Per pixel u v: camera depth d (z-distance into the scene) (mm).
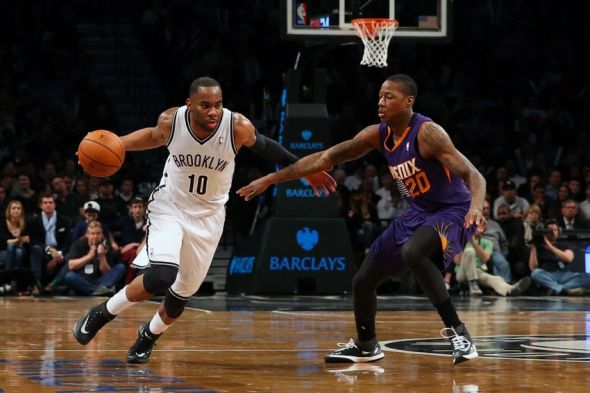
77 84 20266
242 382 5117
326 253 14680
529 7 22375
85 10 23219
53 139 18562
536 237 15352
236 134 5875
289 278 14594
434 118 20375
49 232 14898
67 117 19266
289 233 14617
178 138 5855
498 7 22297
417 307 11781
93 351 6516
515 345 7113
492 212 17047
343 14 13531
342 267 14695
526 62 22016
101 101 20000
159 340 7406
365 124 20234
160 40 21953
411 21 13758
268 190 15773
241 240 17859
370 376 5391
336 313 10594
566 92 21438
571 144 20328
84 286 14352
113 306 5953
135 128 20812
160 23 22047
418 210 6078
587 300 13688
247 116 20000
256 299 13453
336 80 20484
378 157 18844
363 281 6043
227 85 20547
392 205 16234
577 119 21141
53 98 20312
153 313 10289
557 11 22344
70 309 10945
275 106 20109
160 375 5359
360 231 15914
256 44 21125
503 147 19891
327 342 7273
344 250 14727
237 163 18531
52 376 5270
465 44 21922
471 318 9984
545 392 4824
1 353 6367
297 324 9008
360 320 6059
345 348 6039
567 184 17078
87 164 5992
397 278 15922
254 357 6277
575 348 6891
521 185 17656
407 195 6117
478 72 21844
